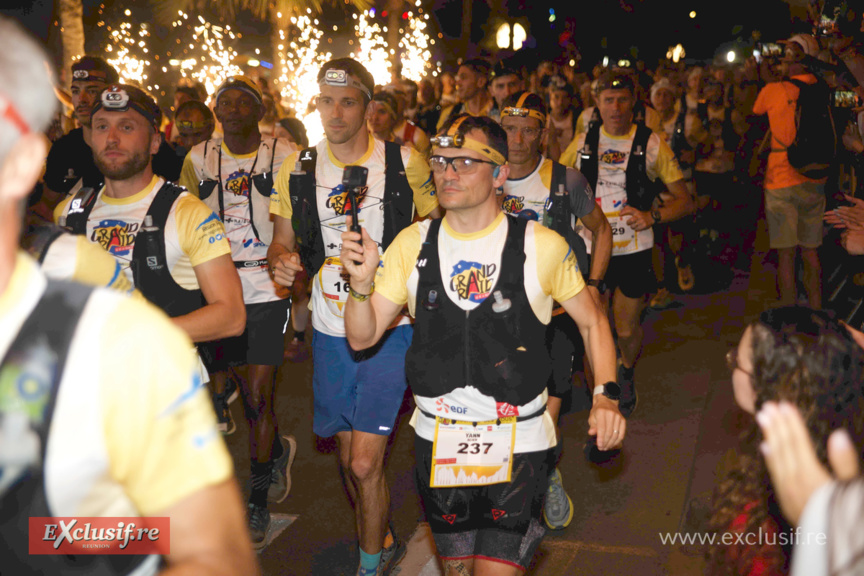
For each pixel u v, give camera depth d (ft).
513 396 8.52
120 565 3.90
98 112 9.72
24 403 3.51
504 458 8.61
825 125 18.19
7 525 3.59
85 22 61.26
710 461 14.55
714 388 18.35
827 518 4.20
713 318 24.14
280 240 12.55
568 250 8.64
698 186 29.81
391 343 11.19
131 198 10.03
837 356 5.13
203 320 9.43
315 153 12.06
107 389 3.62
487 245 8.64
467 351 8.58
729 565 5.61
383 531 11.19
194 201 10.02
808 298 20.12
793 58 19.81
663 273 27.17
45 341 3.57
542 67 34.40
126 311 3.77
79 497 3.69
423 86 29.01
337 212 11.86
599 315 8.94
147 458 3.75
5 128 3.28
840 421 5.10
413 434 17.34
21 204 3.55
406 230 9.00
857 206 12.21
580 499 13.87
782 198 20.29
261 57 65.67
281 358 13.94
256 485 13.09
